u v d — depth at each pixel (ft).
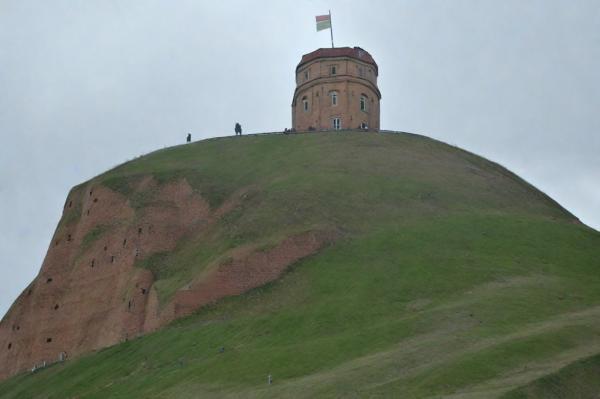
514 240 239.71
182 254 275.59
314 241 245.45
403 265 222.07
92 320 268.41
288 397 145.48
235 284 233.76
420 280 209.77
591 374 137.39
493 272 212.02
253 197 286.87
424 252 229.45
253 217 270.05
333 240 248.73
